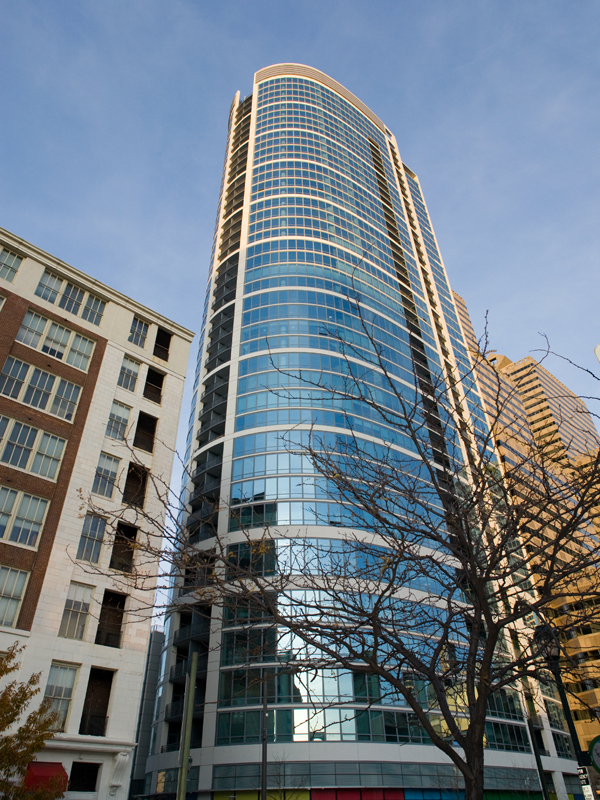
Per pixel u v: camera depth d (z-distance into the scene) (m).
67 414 28.14
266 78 112.00
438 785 40.81
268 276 72.94
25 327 28.64
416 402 11.20
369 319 71.88
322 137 98.38
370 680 42.88
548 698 61.00
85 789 22.06
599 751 9.98
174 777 44.00
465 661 10.27
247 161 93.44
